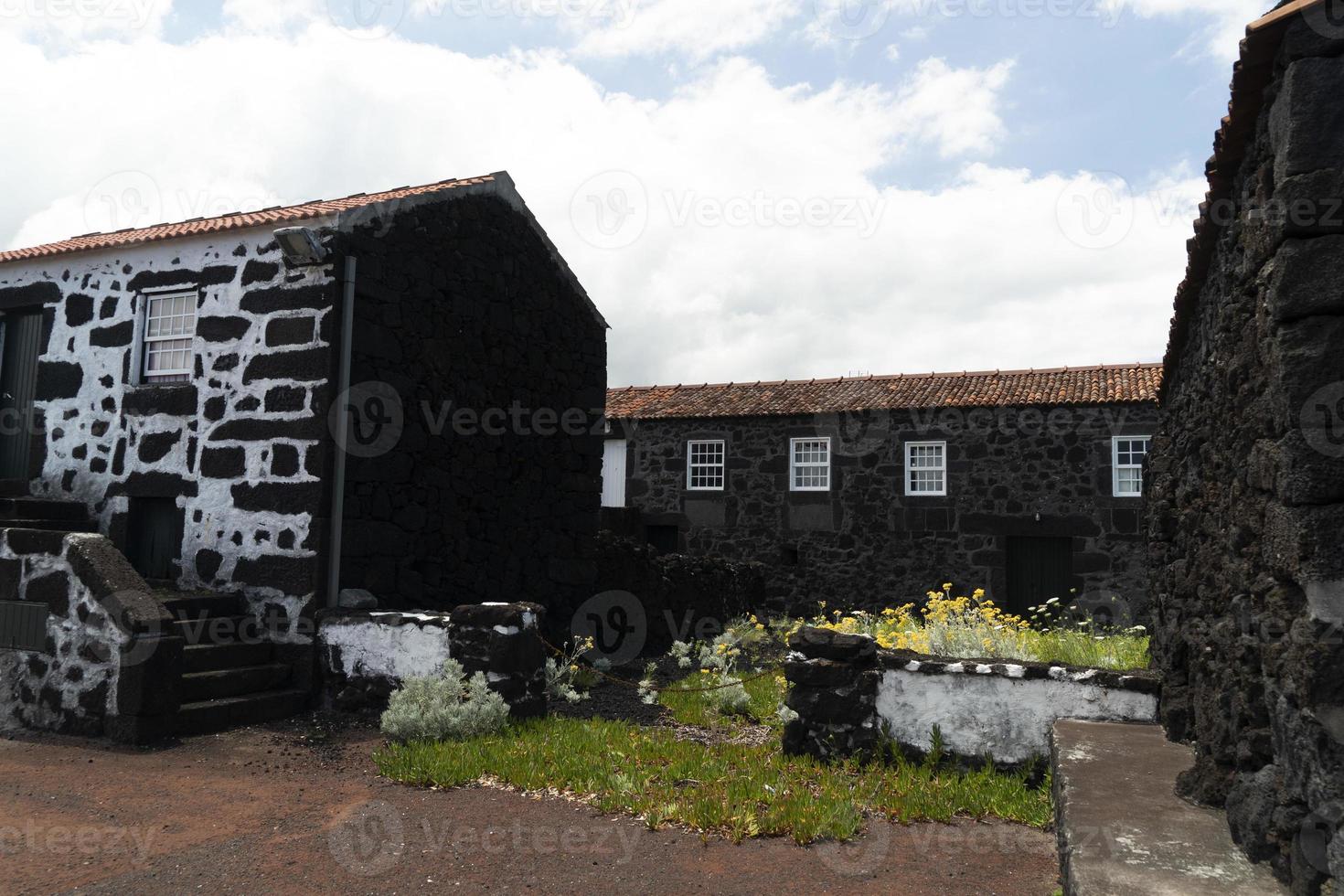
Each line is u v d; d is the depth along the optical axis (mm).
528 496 10961
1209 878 2939
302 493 8281
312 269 8500
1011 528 16203
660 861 4473
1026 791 5551
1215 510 4191
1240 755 3373
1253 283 3338
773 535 17922
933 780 5746
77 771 6066
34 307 10492
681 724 7805
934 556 16672
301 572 8203
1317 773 2586
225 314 8961
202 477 8875
